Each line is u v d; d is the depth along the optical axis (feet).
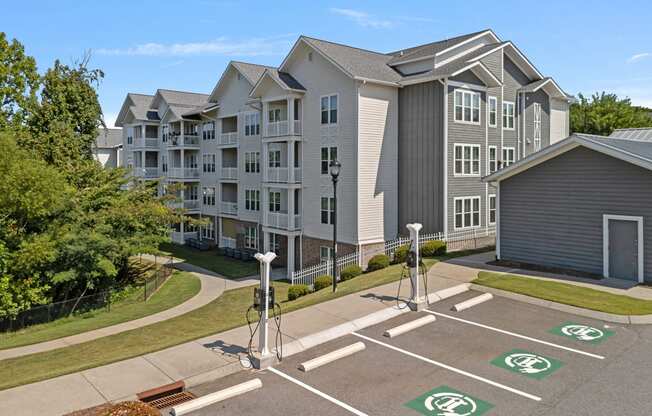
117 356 37.40
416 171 86.02
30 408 27.37
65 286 71.67
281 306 55.52
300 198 95.35
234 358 34.47
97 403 28.02
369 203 84.84
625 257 55.01
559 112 112.37
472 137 86.53
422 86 84.74
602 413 26.99
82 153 101.30
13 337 59.77
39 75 105.29
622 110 173.37
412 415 27.17
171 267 103.40
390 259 78.89
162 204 95.09
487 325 41.37
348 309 45.01
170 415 27.45
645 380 30.81
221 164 126.41
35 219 67.46
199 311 67.31
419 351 36.04
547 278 55.83
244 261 110.01
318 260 92.17
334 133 87.10
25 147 85.51
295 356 35.45
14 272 64.39
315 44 88.84
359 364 33.96
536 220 62.90
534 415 26.94
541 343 37.32
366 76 82.33
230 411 27.84
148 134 156.15
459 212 84.84
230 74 118.73
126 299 77.36
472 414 27.14
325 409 27.94
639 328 40.22
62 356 46.65
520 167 63.05
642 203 53.31
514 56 96.17
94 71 105.91
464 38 92.53
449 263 65.31
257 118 111.14
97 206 78.43
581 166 58.29
